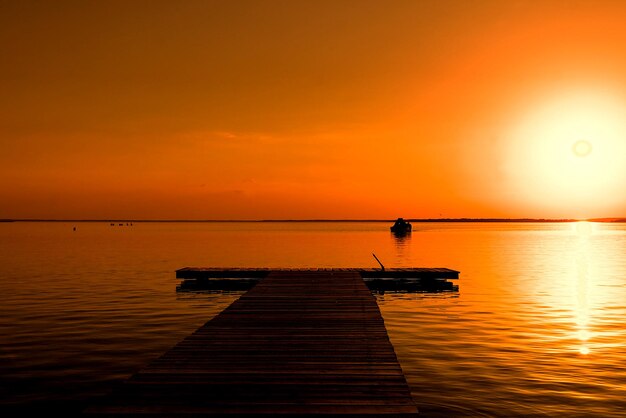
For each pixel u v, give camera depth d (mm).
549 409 10477
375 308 17312
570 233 155375
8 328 17828
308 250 64750
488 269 39188
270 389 9008
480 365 13422
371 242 87938
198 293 27047
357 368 10195
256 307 17562
